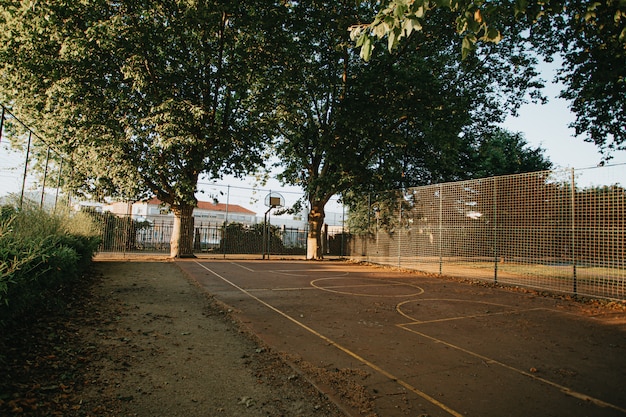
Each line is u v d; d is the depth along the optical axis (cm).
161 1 1586
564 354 540
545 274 1432
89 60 1544
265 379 415
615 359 523
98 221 1981
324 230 2934
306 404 358
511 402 377
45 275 562
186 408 338
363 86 1748
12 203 817
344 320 705
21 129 1485
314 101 2125
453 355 521
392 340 584
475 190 1433
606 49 1224
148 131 1659
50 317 586
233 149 1852
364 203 2159
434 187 1636
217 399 360
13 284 420
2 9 1428
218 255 2348
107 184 1836
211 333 584
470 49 415
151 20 1630
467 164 2666
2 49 1490
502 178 1323
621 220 982
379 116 1797
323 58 1891
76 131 1619
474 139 2333
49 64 1530
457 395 390
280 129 2202
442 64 1856
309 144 2202
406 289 1139
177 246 1964
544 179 1181
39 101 1633
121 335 538
